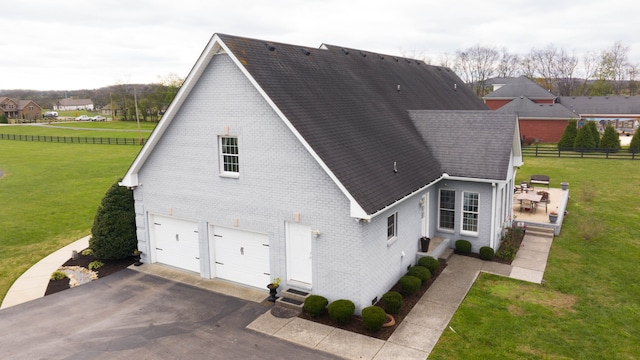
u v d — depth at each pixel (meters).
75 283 16.66
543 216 23.03
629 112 66.50
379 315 12.62
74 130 90.62
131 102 115.00
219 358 11.72
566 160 43.31
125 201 18.84
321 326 13.14
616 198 28.12
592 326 13.01
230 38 15.14
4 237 22.72
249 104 14.65
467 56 126.94
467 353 11.70
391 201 13.76
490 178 17.59
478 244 18.67
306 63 18.45
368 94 20.83
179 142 16.66
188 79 15.38
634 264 17.56
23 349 12.30
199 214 16.66
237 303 14.78
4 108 132.75
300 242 14.52
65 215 27.00
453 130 20.31
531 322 13.23
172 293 15.70
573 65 121.25
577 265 17.53
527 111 57.81
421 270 15.82
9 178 40.06
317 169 13.49
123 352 12.09
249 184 15.13
